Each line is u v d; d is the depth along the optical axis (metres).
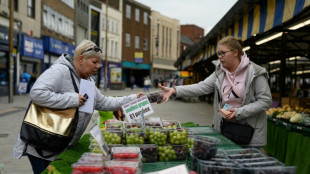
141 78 57.59
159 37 60.66
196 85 3.46
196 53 16.58
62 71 2.71
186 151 2.59
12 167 5.03
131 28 51.31
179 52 69.88
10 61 14.96
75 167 1.96
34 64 24.41
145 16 55.03
